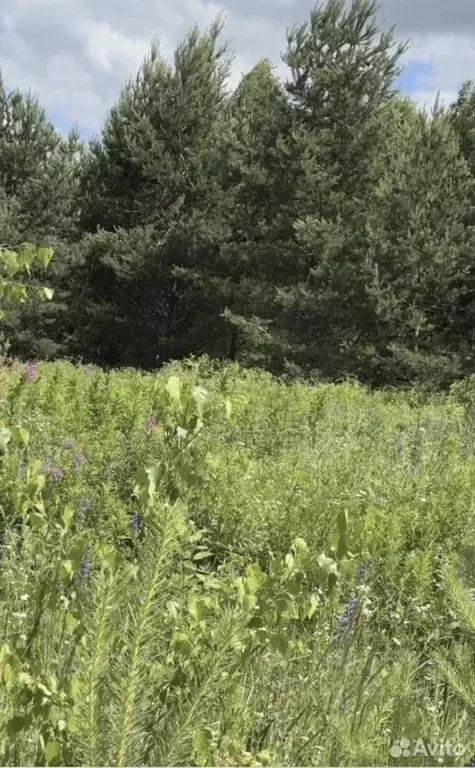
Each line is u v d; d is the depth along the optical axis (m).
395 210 19.20
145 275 24.97
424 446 7.71
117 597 1.91
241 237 25.33
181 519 1.81
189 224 24.45
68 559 2.32
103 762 1.64
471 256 18.80
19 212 27.69
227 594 2.50
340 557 2.52
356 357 19.41
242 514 4.76
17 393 7.28
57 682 2.10
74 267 26.89
